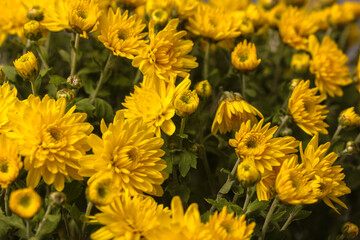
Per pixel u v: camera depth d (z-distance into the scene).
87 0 0.82
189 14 0.91
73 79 0.83
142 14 1.00
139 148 0.77
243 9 1.08
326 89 0.97
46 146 0.75
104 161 0.76
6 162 0.74
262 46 1.09
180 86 0.81
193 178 0.91
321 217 0.98
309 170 0.78
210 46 0.96
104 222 0.73
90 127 0.77
